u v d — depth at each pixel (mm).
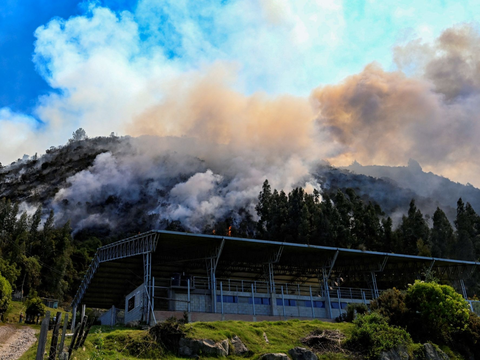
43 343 16641
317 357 34344
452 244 105125
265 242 53844
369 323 40281
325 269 60688
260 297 54188
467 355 41969
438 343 41812
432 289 43562
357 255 62938
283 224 105750
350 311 51500
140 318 47500
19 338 38250
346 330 40625
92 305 70688
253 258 60000
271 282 56188
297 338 38750
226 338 35188
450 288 44688
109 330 43000
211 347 33375
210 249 54375
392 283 70938
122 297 68312
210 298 51594
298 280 72062
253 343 36156
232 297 52562
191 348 33125
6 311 54281
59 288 124375
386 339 37250
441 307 42125
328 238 96750
